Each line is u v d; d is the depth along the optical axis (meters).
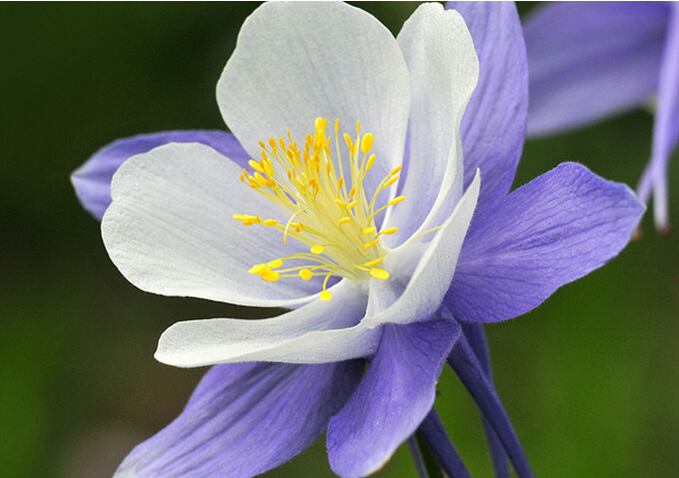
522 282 0.30
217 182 0.32
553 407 0.51
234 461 0.32
